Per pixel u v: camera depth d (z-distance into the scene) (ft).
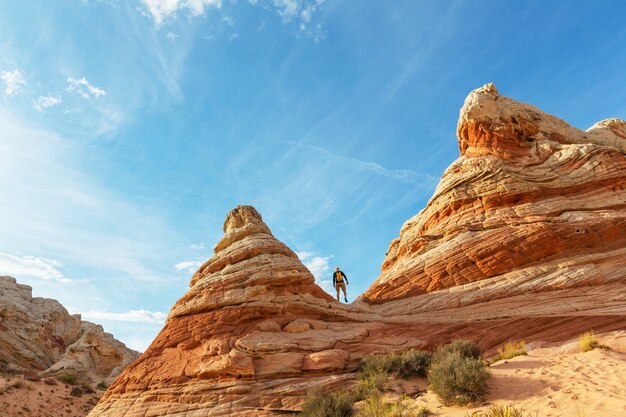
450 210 74.74
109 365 179.32
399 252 81.92
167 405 50.03
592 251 61.46
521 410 32.63
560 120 86.02
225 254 67.87
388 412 38.68
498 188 71.15
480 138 81.56
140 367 56.75
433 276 67.26
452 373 39.96
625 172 68.64
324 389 47.52
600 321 50.57
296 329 57.06
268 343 53.01
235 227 75.51
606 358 40.52
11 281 218.18
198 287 64.13
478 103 82.99
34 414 103.60
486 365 44.50
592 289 56.13
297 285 63.57
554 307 55.16
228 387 49.39
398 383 45.47
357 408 42.34
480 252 64.75
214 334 56.59
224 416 46.88
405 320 61.93
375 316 65.05
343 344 55.06
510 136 79.10
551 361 42.75
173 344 58.23
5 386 111.14
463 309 60.29
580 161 71.41
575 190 69.21
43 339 183.11
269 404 47.16
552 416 30.83
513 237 63.98
